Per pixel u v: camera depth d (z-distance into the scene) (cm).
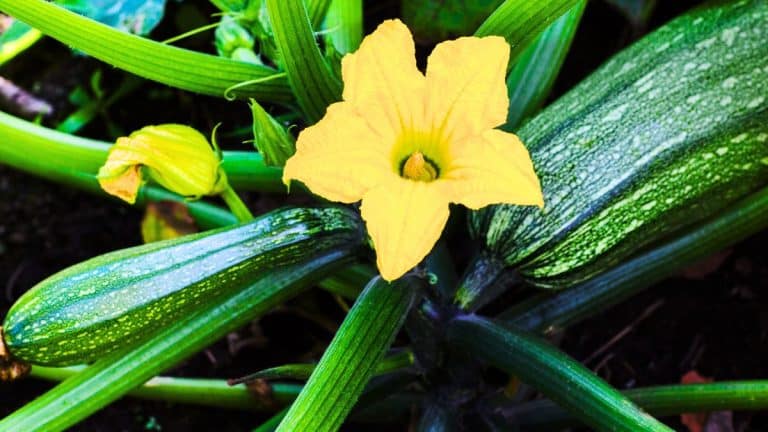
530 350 71
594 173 75
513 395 86
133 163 67
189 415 90
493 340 72
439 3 92
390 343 67
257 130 66
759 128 76
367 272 81
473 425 80
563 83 99
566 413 81
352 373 65
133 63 68
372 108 60
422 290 72
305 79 68
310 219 70
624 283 81
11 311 68
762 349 90
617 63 79
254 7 72
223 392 85
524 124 79
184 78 70
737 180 77
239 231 69
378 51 59
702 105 76
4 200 99
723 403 75
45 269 96
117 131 100
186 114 101
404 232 58
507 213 75
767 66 77
